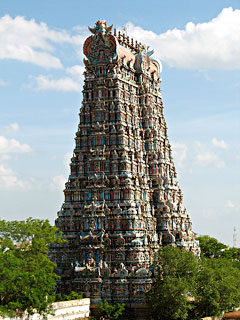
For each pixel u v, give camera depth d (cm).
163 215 16838
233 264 19238
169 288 13175
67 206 15888
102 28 16612
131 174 15825
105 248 14900
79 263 14888
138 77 17750
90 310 14050
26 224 13350
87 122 16262
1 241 12912
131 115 16725
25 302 11050
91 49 16688
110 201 15388
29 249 13250
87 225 15112
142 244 15050
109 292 14438
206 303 13912
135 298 14275
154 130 17450
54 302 12706
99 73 16450
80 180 15962
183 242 16875
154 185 17175
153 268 14600
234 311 15788
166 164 17712
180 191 18438
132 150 16150
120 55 16838
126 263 14788
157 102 18488
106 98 16238
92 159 15775
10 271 11206
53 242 14362
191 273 14012
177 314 13175
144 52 18275
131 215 15075
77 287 14562
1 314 10494
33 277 11412
